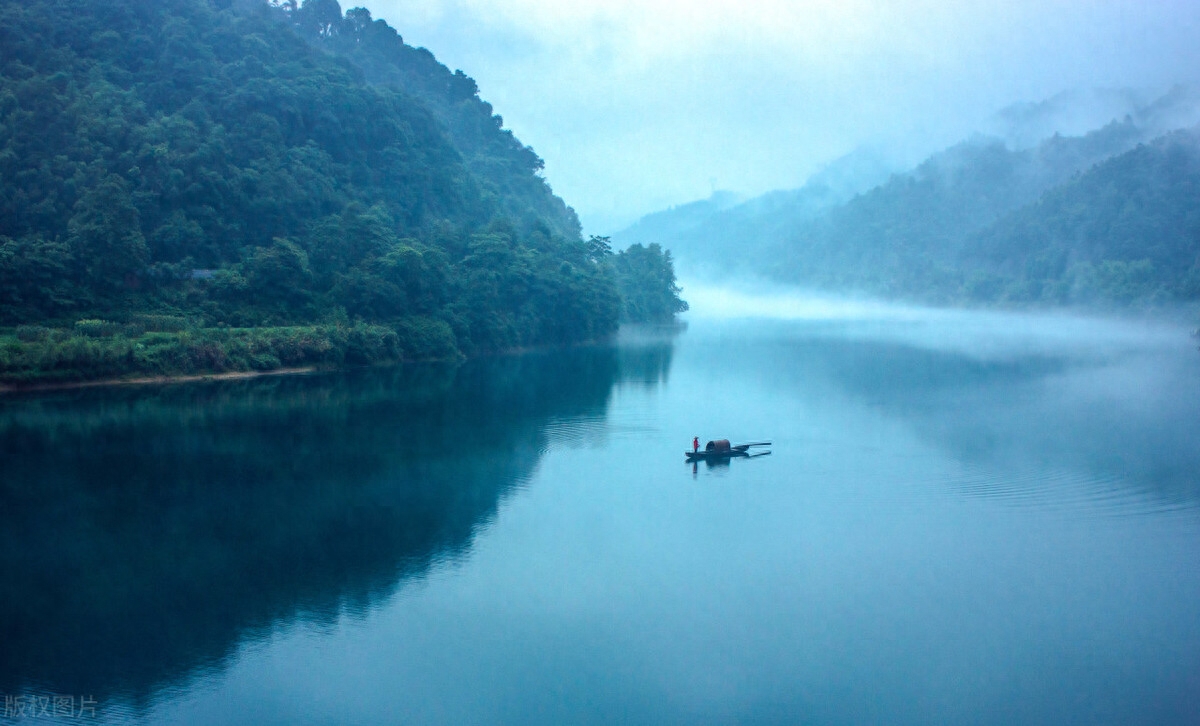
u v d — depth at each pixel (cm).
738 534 4103
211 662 2942
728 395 8162
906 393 8262
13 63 11256
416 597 3425
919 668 2853
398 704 2680
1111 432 6303
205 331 8931
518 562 3784
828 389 8606
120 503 4556
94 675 2861
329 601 3391
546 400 7856
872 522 4262
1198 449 5650
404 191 13838
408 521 4306
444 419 6869
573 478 5100
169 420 6612
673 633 3123
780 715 2614
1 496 4666
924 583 3519
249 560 3797
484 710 2656
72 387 7762
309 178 11900
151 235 9912
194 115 11906
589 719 2598
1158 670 2831
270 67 13450
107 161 10381
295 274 10131
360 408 7288
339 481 5006
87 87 11625
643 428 6562
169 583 3550
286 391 8094
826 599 3388
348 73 15088
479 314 11825
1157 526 4147
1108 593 3409
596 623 3197
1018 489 4797
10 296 8281
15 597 3416
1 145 10112
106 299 8950
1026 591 3431
